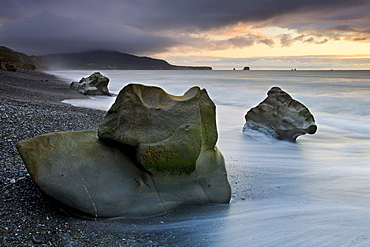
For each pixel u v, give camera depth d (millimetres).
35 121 8344
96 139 4297
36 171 3604
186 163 4168
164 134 4133
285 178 5832
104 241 3219
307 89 31047
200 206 4312
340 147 8766
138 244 3238
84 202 3652
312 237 3482
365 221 3896
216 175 4508
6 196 3932
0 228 3168
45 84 28438
